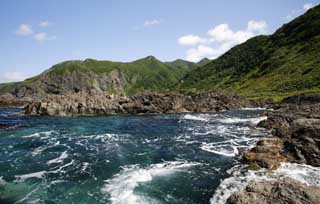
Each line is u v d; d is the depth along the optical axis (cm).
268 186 1465
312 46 12006
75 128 4478
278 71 11681
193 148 2747
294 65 11262
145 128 4369
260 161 2055
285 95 8519
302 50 12394
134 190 1656
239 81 14250
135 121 5466
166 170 2038
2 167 2225
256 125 4200
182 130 4012
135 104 7456
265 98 8794
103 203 1492
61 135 3747
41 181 1884
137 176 1911
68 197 1598
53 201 1552
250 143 2897
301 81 9188
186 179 1834
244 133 3544
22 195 1650
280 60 12825
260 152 2245
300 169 1931
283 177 1745
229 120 5088
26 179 1931
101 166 2202
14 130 4272
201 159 2323
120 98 8044
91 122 5375
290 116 3969
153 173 1970
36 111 7188
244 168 2008
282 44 14825
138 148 2828
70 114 7006
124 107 7375
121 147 2894
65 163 2314
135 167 2142
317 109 4322
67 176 1975
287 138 2630
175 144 2978
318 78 8612
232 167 2059
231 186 1666
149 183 1770
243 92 11056
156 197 1550
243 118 5372
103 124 5012
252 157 2145
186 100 8194
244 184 1681
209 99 8362
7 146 3028
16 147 2972
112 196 1581
